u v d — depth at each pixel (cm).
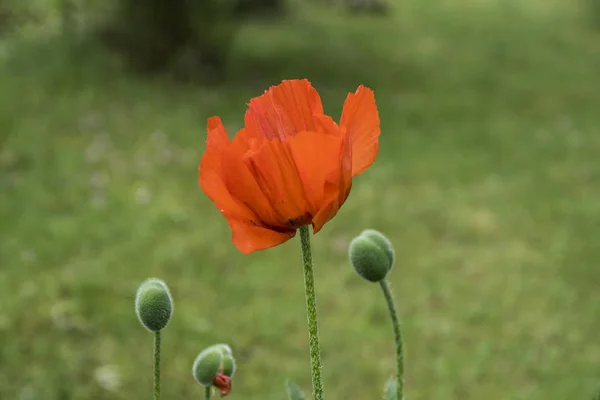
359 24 1623
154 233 657
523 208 736
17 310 529
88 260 606
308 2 1778
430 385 488
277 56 1297
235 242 119
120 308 544
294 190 114
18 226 649
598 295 588
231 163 114
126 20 1165
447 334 539
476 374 496
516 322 554
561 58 1369
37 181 741
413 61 1312
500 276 615
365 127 124
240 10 1564
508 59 1348
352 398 475
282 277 606
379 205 739
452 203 746
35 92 1007
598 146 909
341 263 634
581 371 498
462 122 1000
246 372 492
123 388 471
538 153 884
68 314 530
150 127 911
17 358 484
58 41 1223
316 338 122
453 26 1639
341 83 1167
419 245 668
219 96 1073
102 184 745
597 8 1678
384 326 548
